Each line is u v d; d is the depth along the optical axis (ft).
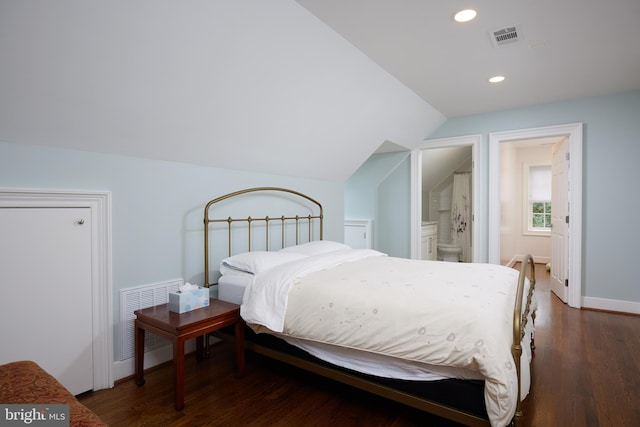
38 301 5.96
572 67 9.47
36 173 5.88
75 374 6.43
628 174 11.48
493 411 4.46
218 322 6.79
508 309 5.54
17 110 5.27
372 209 16.75
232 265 8.34
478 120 13.98
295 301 6.54
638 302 11.42
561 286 13.16
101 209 6.72
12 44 4.58
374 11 6.68
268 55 6.99
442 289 6.02
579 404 6.15
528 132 13.00
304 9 6.56
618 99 11.57
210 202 8.67
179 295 6.81
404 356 5.24
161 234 7.77
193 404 6.25
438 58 8.84
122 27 5.16
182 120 7.14
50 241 6.08
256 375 7.36
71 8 4.63
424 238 17.43
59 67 5.12
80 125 6.02
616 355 8.20
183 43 5.85
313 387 6.86
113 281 6.95
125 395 6.55
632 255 11.48
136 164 7.28
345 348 6.11
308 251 9.79
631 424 5.57
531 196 22.21
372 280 6.77
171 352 8.00
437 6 6.54
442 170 20.66
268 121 8.57
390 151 15.74
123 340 7.13
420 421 5.75
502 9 6.66
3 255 5.57
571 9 6.67
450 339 4.92
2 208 5.55
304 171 11.59
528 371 5.73
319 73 8.21
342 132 10.82
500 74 9.93
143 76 5.94
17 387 3.63
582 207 12.17
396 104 11.37
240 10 5.90
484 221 13.93
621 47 8.27
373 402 6.33
